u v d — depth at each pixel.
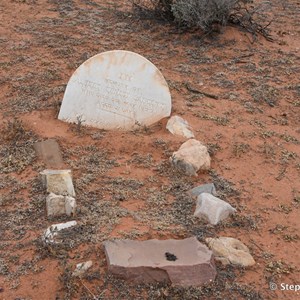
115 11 4.82
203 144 2.85
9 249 2.12
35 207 2.37
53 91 3.35
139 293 1.92
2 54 3.85
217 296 1.94
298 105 3.45
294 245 2.24
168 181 2.58
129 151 2.81
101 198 2.44
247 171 2.71
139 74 3.03
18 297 1.92
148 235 2.17
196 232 2.22
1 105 3.23
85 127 3.02
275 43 4.39
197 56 4.03
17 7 4.78
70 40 4.13
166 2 4.56
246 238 2.25
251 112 3.30
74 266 2.01
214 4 4.24
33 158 2.71
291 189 2.59
